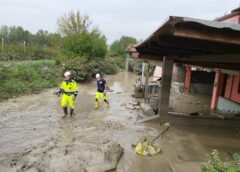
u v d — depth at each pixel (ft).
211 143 21.44
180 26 10.82
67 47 74.23
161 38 13.33
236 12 31.83
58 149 18.79
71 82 28.66
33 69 52.80
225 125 27.53
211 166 12.35
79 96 43.45
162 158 17.66
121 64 128.67
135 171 15.58
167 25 10.59
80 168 15.76
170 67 26.21
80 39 74.43
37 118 27.71
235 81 36.06
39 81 48.34
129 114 31.58
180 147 20.07
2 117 27.45
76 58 66.59
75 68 61.52
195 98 48.55
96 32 102.32
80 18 105.29
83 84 59.72
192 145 20.71
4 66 46.50
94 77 73.31
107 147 19.30
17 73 45.96
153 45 18.03
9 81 42.09
